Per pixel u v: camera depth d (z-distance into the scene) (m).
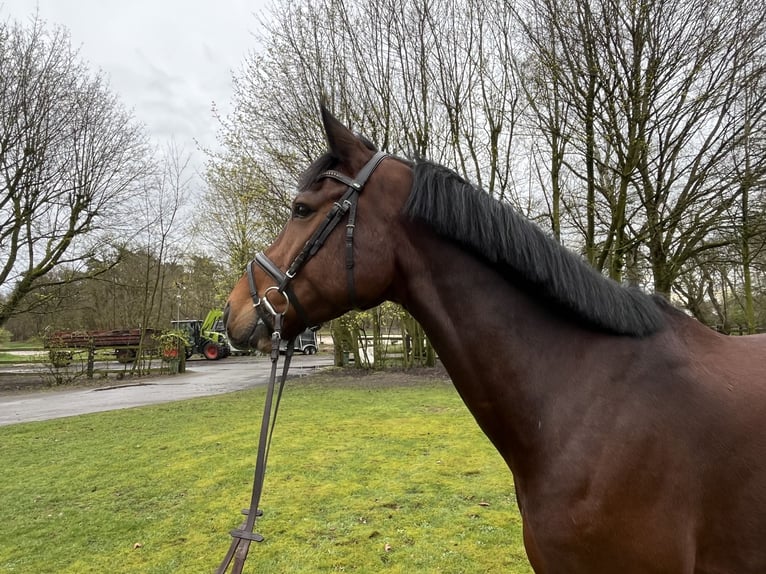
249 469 4.69
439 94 11.53
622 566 1.02
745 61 7.56
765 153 8.00
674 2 7.54
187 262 26.33
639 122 8.28
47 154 14.86
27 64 14.27
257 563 2.88
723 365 1.16
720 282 15.69
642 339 1.19
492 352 1.21
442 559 2.88
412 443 5.58
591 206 9.45
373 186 1.29
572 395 1.14
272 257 1.35
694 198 8.44
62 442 6.13
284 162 12.27
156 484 4.36
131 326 24.42
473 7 10.85
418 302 1.28
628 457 1.04
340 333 15.85
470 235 1.20
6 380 14.73
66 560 2.99
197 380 14.00
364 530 3.29
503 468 4.59
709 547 1.07
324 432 6.21
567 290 1.16
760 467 1.03
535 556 1.15
